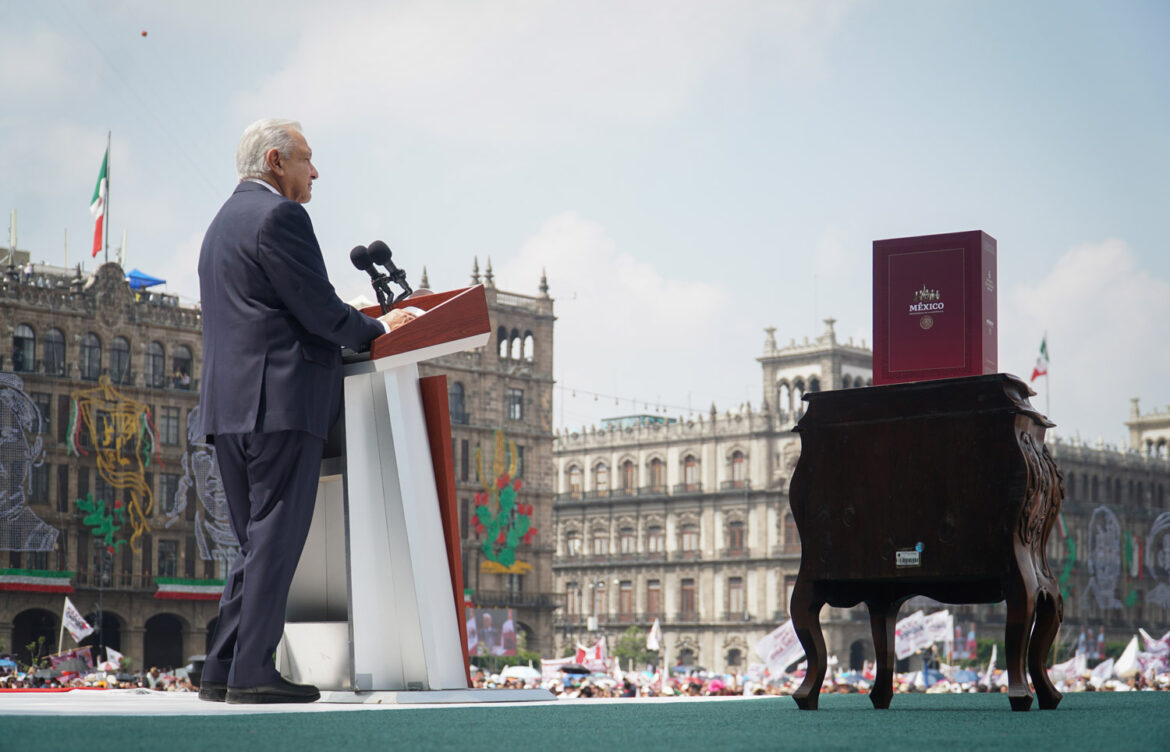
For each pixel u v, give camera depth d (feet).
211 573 241.35
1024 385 17.75
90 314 234.17
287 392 17.10
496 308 294.66
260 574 16.97
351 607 17.71
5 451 223.10
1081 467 381.19
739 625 336.90
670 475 355.56
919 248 18.69
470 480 284.00
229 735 10.80
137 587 233.55
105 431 233.35
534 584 292.81
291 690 16.99
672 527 352.69
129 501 234.79
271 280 17.26
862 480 18.08
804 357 344.90
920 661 300.20
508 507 287.28
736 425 346.54
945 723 13.76
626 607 355.56
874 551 17.88
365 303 21.35
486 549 283.79
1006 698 24.13
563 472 374.43
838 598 18.74
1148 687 136.87
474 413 287.07
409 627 18.02
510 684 163.22
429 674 17.88
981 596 19.51
